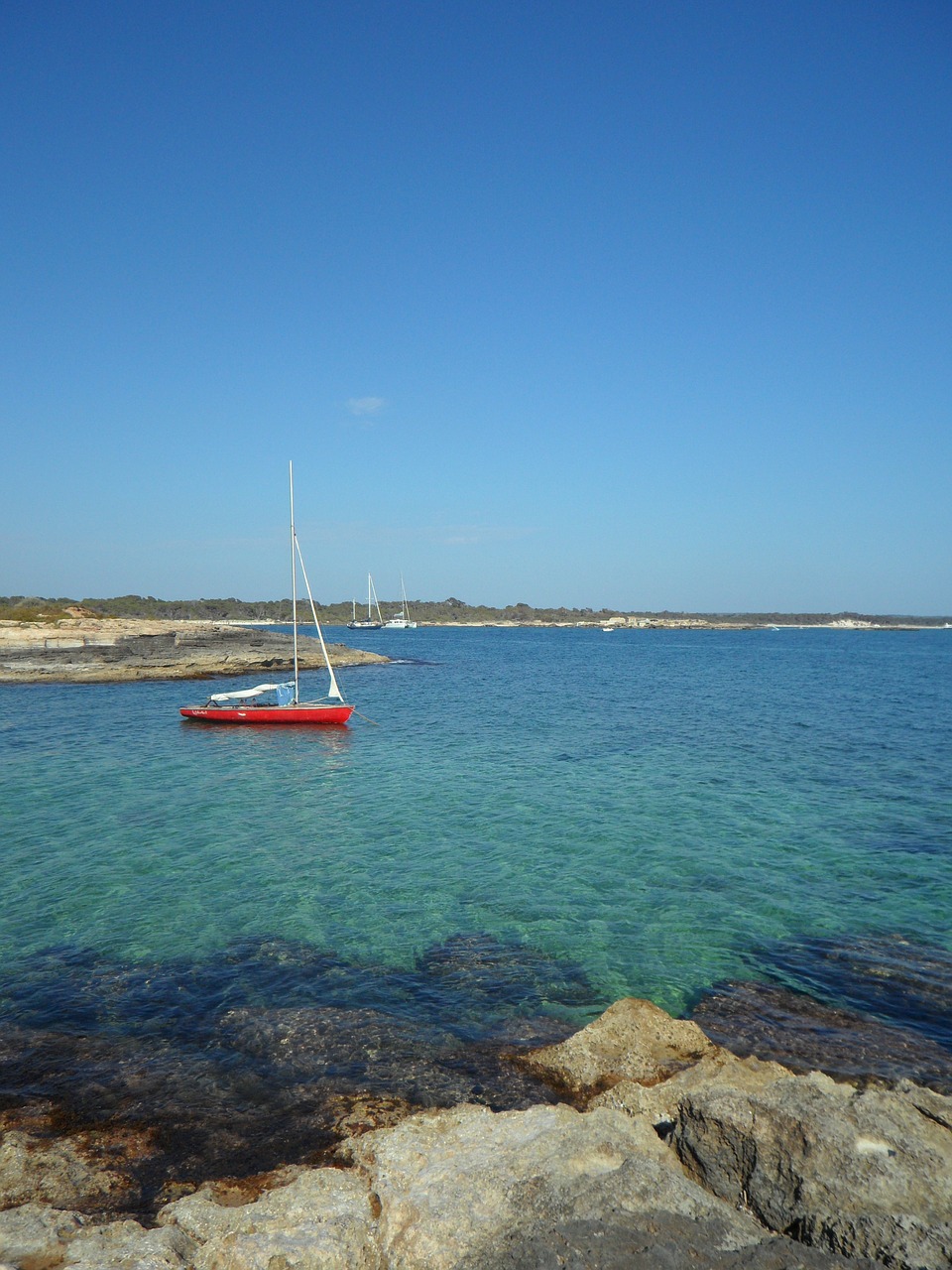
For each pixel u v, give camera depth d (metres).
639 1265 4.79
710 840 17.42
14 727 34.41
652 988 10.67
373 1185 6.03
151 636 65.44
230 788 22.77
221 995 10.37
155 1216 6.05
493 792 22.14
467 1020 9.71
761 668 81.00
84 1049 8.95
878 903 13.81
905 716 39.16
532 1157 5.97
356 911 13.43
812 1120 5.92
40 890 14.37
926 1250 4.80
